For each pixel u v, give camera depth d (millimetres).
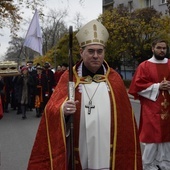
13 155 7594
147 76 5566
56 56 37594
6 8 20938
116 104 3137
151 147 5531
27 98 12859
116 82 3240
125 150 3127
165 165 5539
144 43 28109
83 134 3105
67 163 3039
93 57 3123
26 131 10383
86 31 3137
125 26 28047
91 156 3082
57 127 3004
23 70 12914
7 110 15102
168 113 5504
